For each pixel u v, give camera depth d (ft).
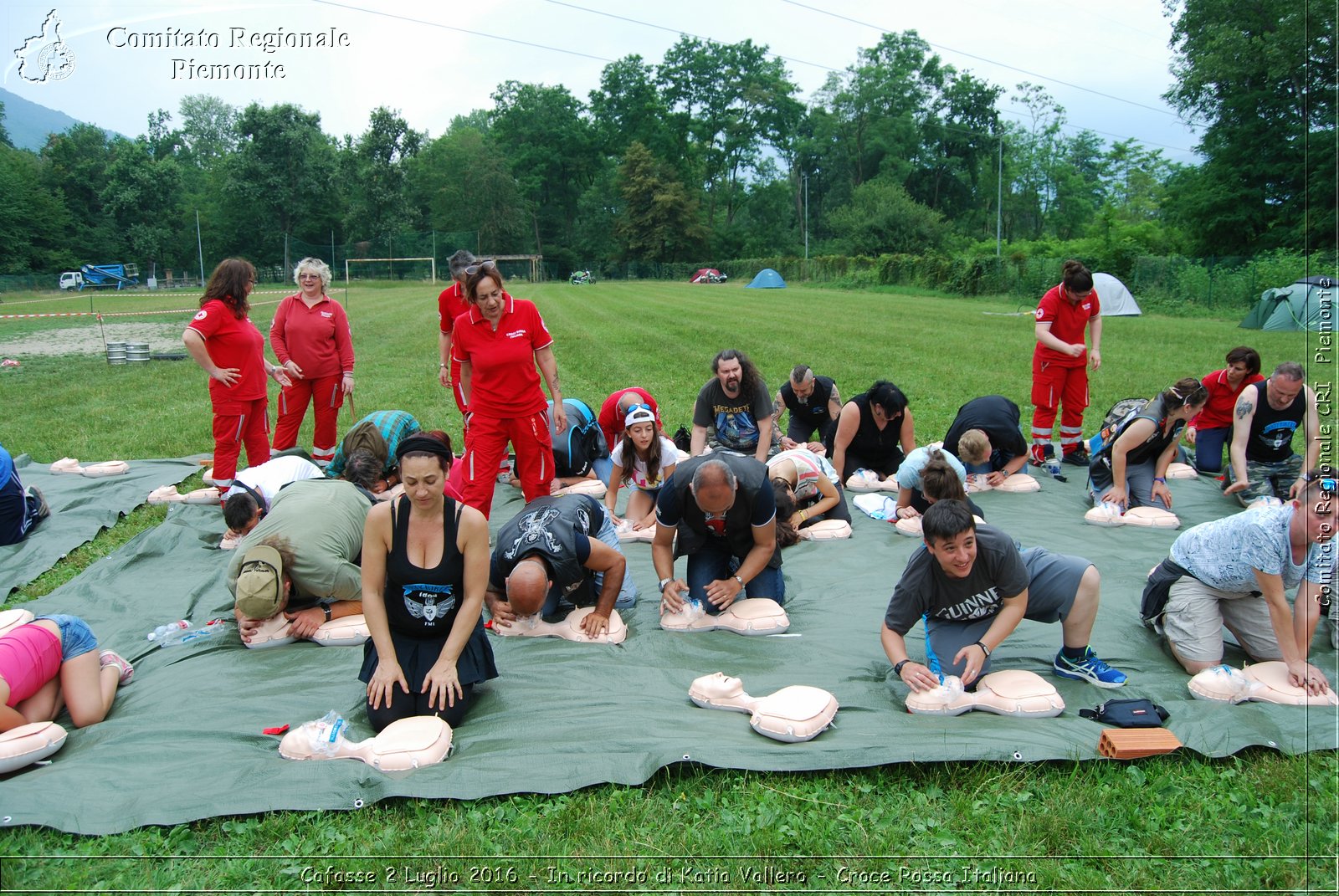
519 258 226.38
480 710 13.01
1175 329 74.69
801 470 21.52
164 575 19.22
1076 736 11.80
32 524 22.13
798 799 10.73
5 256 165.58
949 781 11.10
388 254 215.92
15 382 47.34
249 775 10.97
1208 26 107.34
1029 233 289.94
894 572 18.88
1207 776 11.07
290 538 15.19
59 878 9.37
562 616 16.44
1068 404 27.50
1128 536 20.77
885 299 135.33
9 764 11.29
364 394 43.39
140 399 41.86
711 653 15.05
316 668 14.37
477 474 20.51
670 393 42.75
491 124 293.84
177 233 189.47
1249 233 112.98
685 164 292.40
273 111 187.32
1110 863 9.69
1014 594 13.07
